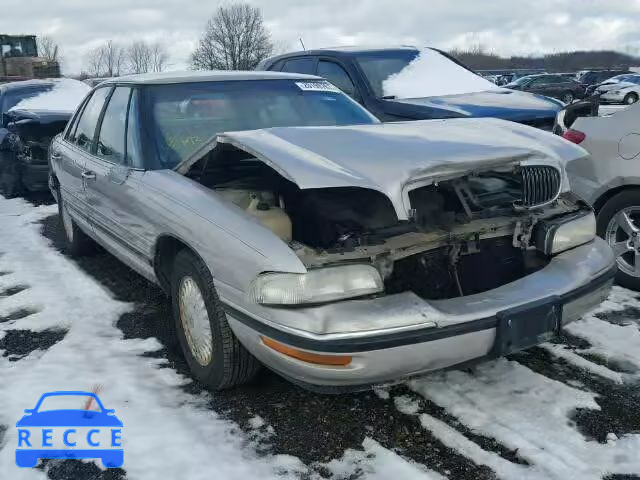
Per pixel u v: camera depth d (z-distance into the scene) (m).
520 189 3.33
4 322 4.03
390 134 3.05
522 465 2.53
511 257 3.11
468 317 2.54
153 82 3.95
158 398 3.05
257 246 2.56
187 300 3.17
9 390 3.12
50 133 7.41
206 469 2.53
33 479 2.49
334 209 2.86
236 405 3.00
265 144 2.80
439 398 3.02
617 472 2.47
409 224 2.86
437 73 7.02
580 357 3.42
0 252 5.61
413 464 2.54
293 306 2.45
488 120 3.61
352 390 2.52
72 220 5.19
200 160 3.25
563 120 5.00
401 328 2.43
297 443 2.71
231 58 46.50
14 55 22.92
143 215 3.39
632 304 4.16
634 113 4.29
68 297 4.42
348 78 6.75
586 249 3.13
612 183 4.37
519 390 3.08
